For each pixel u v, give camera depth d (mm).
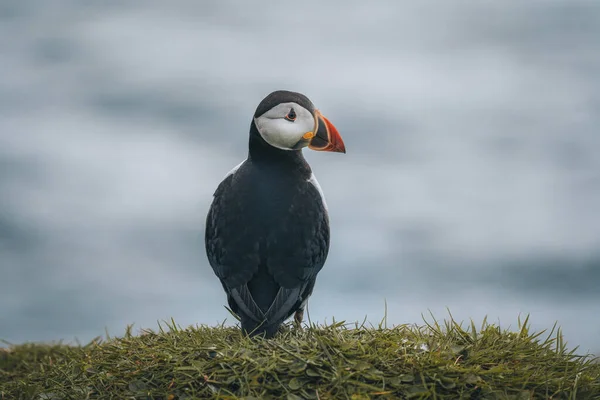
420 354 4828
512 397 4586
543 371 4801
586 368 4941
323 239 5660
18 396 5055
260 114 5711
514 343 5086
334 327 5227
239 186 5641
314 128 5699
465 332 5156
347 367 4664
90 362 5156
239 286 5430
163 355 4938
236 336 5281
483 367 4809
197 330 5398
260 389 4602
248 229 5473
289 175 5699
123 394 4762
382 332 5180
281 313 5340
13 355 6703
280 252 5438
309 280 5629
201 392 4637
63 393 4914
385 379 4625
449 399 4574
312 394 4547
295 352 4801
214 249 5582
